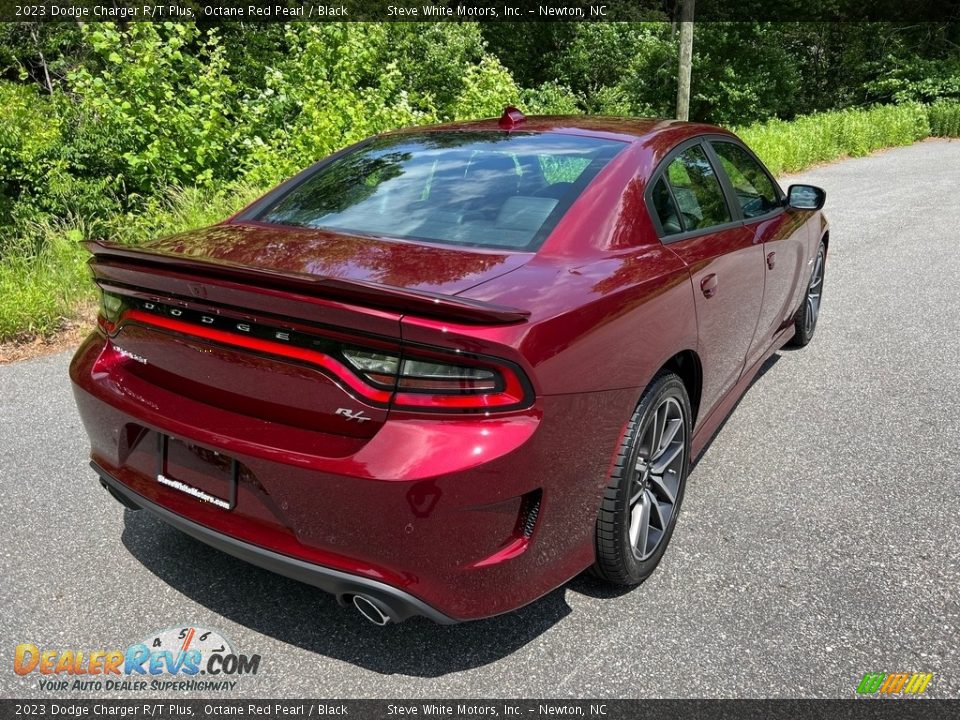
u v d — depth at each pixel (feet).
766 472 11.24
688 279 8.75
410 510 6.09
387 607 6.43
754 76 106.83
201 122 32.71
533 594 7.04
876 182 46.14
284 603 8.25
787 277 13.21
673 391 8.52
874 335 17.84
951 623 7.95
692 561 9.01
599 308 7.13
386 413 6.19
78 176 34.30
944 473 11.20
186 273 6.63
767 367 15.81
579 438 6.92
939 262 25.31
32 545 9.20
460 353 6.04
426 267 7.26
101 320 8.18
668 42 111.24
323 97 33.99
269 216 9.37
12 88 39.11
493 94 43.21
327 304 6.00
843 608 8.17
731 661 7.40
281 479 6.43
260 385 6.66
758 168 13.00
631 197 8.75
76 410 13.39
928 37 110.93
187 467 7.25
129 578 8.62
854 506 10.27
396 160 10.01
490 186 8.89
